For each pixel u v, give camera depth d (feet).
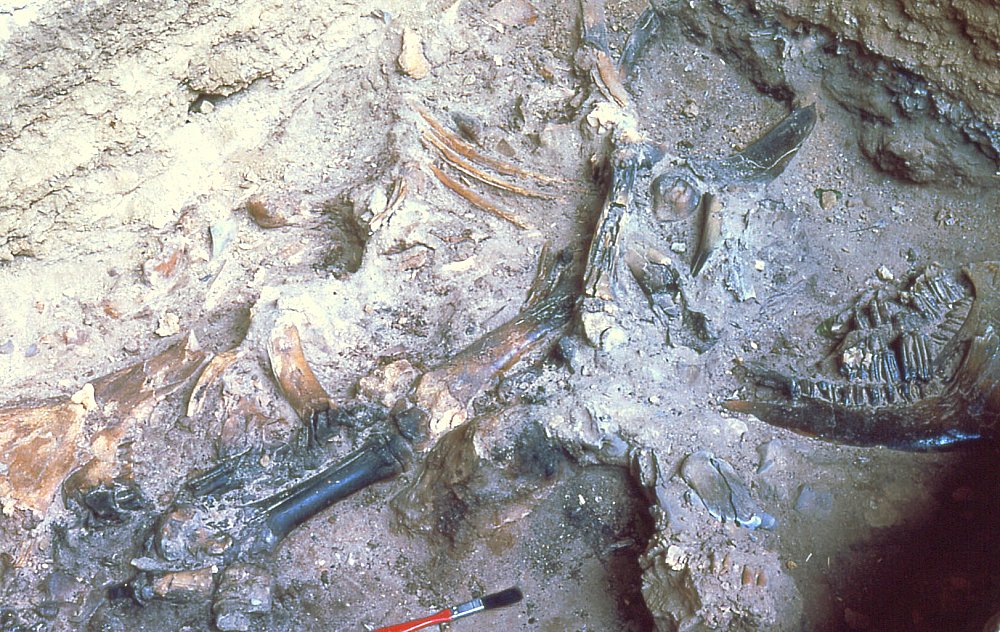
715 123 5.26
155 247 4.81
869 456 4.48
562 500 4.58
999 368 4.49
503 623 4.60
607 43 5.24
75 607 4.29
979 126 4.79
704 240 4.83
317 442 4.57
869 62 4.93
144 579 4.31
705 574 4.14
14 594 4.23
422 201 5.01
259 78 4.85
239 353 4.61
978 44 4.62
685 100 5.29
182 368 4.61
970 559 4.22
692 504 4.33
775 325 4.83
